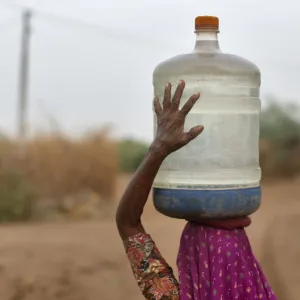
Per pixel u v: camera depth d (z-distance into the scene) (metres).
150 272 3.10
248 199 3.15
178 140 2.97
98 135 23.78
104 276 10.68
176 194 3.14
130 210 3.11
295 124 39.94
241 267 3.09
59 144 22.44
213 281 3.06
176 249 13.31
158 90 3.35
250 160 3.28
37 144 21.97
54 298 9.60
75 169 22.73
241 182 3.17
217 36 3.32
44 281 10.12
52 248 12.91
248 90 3.29
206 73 3.20
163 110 3.01
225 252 3.07
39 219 20.20
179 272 3.16
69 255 12.13
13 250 12.57
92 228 16.94
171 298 3.06
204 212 3.10
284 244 13.68
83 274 10.68
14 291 9.79
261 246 13.51
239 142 3.23
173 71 3.25
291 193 30.39
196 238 3.15
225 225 3.11
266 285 3.18
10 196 20.09
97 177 23.34
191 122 3.19
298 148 39.50
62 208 21.47
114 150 23.98
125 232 3.15
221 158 3.18
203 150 3.17
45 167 21.92
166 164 3.20
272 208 23.09
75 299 9.65
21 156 21.30
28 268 10.87
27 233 15.76
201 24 3.29
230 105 3.22
